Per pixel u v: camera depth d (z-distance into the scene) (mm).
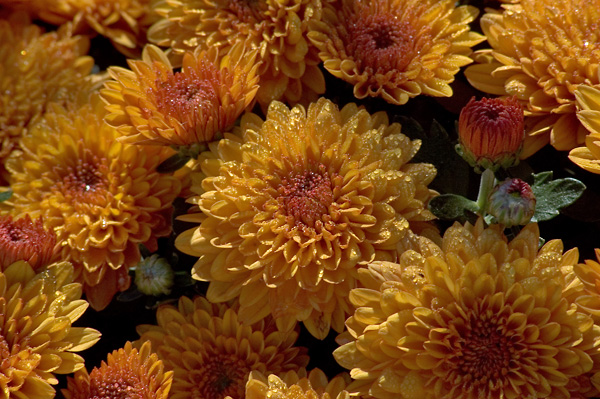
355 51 533
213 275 510
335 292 507
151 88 526
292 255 505
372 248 503
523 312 489
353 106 526
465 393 489
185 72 530
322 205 507
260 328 525
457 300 489
